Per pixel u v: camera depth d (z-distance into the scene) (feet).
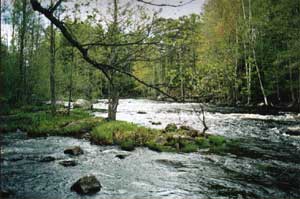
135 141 62.08
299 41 127.44
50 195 33.30
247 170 44.42
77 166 45.47
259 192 35.55
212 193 35.29
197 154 54.19
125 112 129.90
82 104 150.20
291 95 155.94
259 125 88.12
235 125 88.07
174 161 49.39
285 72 145.07
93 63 15.14
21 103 125.70
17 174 40.57
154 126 84.33
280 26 143.64
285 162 48.70
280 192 35.65
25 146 58.49
